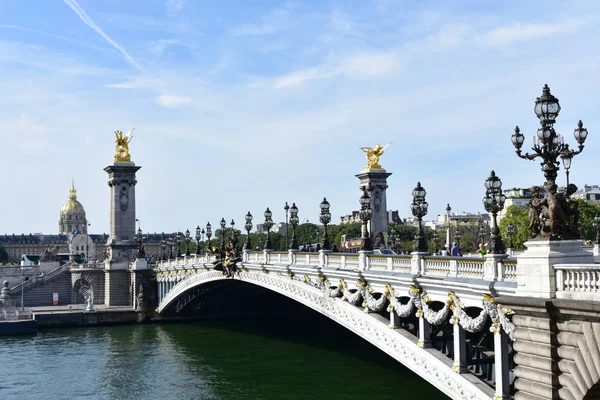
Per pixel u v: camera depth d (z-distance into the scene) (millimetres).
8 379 72188
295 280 61344
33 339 100750
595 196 178250
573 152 28094
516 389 30547
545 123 27859
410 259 41688
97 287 139000
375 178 128625
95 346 93125
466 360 37125
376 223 127875
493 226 33062
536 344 28156
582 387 26047
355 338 91312
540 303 27094
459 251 51375
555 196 27766
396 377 63250
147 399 62281
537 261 27906
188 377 70125
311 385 61969
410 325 45094
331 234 150875
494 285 31734
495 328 32469
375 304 45938
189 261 103875
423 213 40875
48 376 73438
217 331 105812
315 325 106562
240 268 77375
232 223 85250
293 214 63812
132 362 80000
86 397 64188
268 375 67938
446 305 37375
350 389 59062
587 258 27641
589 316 25312
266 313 123438
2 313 119000
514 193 138125
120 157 140875
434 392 56562
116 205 138625
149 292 125438
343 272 49844
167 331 108125
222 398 60562
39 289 137875
